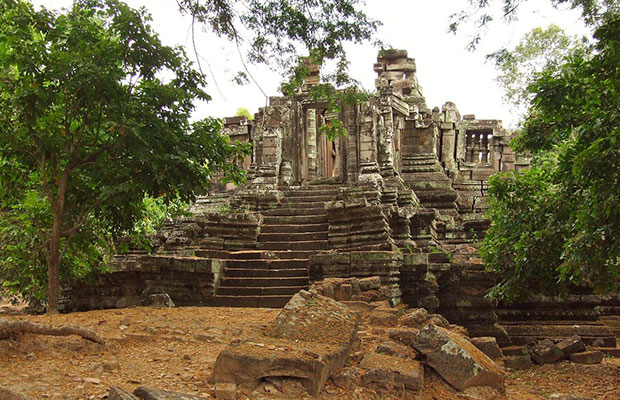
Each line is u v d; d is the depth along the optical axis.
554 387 9.77
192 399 5.18
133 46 11.16
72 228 11.88
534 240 11.27
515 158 24.75
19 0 10.93
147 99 11.20
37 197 13.28
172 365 6.68
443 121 24.73
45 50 10.42
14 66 11.37
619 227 8.61
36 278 14.66
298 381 6.20
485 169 24.61
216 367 6.06
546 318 14.64
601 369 11.33
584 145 9.94
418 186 21.77
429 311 13.40
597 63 9.23
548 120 10.27
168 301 12.32
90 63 10.24
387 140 21.00
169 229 21.05
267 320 9.56
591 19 10.93
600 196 8.66
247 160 24.28
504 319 14.65
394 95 22.31
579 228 9.28
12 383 5.50
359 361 7.32
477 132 25.12
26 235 13.88
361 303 11.16
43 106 10.31
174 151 11.20
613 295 17.03
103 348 7.16
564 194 10.73
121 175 11.38
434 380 7.17
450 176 24.23
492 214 13.48
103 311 10.66
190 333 8.38
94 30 11.17
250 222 17.02
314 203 18.98
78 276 14.07
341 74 13.16
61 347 6.83
